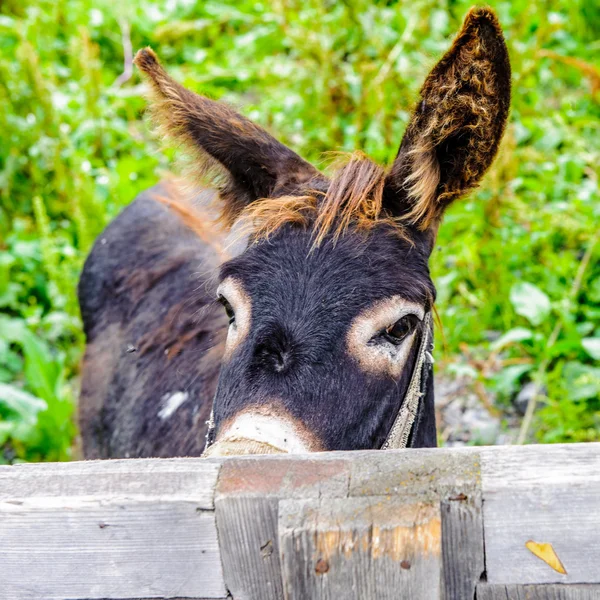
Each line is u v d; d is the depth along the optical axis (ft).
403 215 7.00
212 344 9.60
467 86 6.55
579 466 4.26
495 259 14.33
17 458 13.21
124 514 4.51
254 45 21.25
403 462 4.42
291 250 6.55
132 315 11.03
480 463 4.35
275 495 4.34
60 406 12.84
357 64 17.94
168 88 7.72
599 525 4.21
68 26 21.34
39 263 15.89
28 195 17.24
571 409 11.93
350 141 16.52
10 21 20.99
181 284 10.52
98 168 17.76
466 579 4.55
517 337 12.68
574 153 16.43
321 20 18.33
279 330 6.15
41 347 13.38
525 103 17.66
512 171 14.05
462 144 7.00
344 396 6.12
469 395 13.24
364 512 4.19
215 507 4.42
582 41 19.81
